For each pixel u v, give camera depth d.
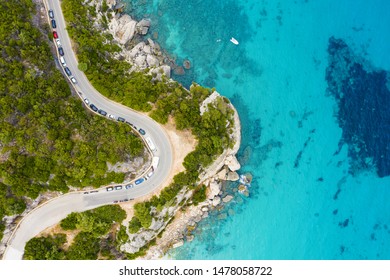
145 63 75.81
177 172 69.50
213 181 75.25
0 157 61.50
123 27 76.44
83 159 64.69
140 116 69.88
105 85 69.38
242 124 78.19
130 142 67.00
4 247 66.00
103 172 65.31
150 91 70.88
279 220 77.75
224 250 76.25
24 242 66.50
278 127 79.12
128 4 79.00
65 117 65.50
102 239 69.56
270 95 79.56
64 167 64.38
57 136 63.84
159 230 72.62
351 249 78.94
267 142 78.50
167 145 69.81
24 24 65.50
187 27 79.69
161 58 77.94
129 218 69.25
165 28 79.25
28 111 63.16
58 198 67.25
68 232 67.62
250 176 77.25
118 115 69.69
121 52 75.50
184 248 75.50
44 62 65.81
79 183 65.88
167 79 74.44
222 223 76.44
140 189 69.19
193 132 69.81
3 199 62.16
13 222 65.38
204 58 79.19
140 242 70.44
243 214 76.94
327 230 78.62
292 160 78.88
